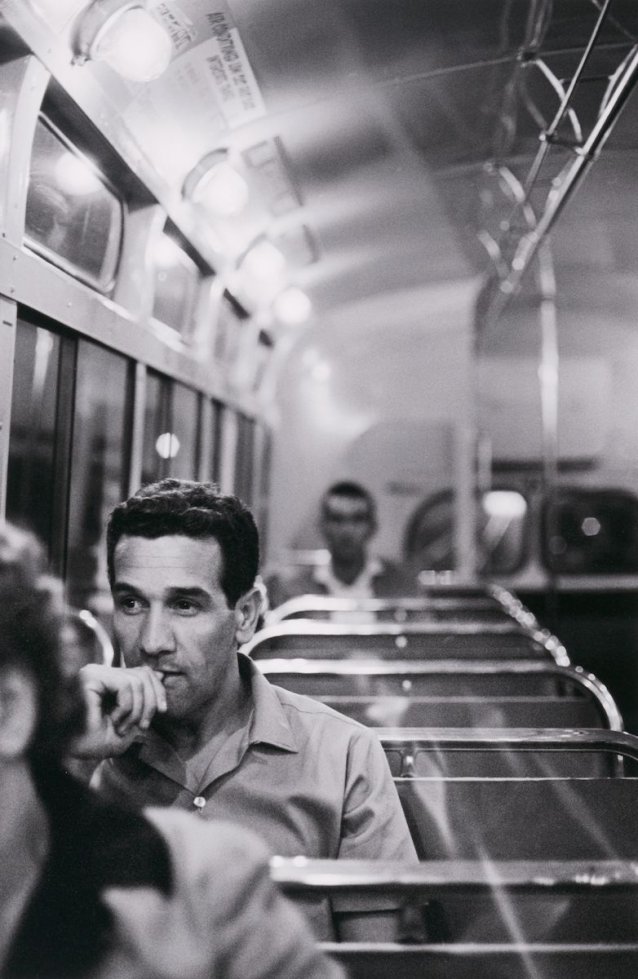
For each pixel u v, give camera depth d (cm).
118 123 407
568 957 146
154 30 344
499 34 478
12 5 296
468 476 986
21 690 101
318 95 522
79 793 110
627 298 911
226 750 202
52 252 385
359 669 370
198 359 599
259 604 207
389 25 463
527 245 709
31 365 373
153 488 200
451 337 991
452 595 719
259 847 120
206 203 526
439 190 691
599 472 972
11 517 378
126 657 192
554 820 240
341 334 983
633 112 552
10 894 103
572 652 967
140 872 109
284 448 947
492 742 267
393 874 134
